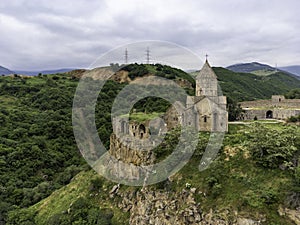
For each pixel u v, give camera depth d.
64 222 55.19
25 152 85.31
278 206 40.34
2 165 79.75
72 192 65.44
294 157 45.59
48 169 84.00
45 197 71.62
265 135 49.09
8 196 71.81
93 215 54.22
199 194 45.53
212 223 41.88
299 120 69.88
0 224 63.19
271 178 43.53
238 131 59.62
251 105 92.00
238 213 40.72
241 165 46.88
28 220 61.69
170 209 47.06
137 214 51.25
